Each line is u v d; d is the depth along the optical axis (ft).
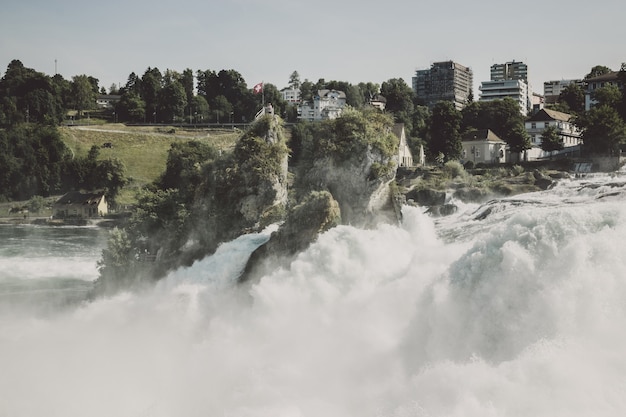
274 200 134.00
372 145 120.88
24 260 255.09
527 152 474.49
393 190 127.65
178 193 157.48
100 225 457.27
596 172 325.42
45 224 459.32
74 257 267.39
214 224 137.80
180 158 378.94
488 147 458.50
